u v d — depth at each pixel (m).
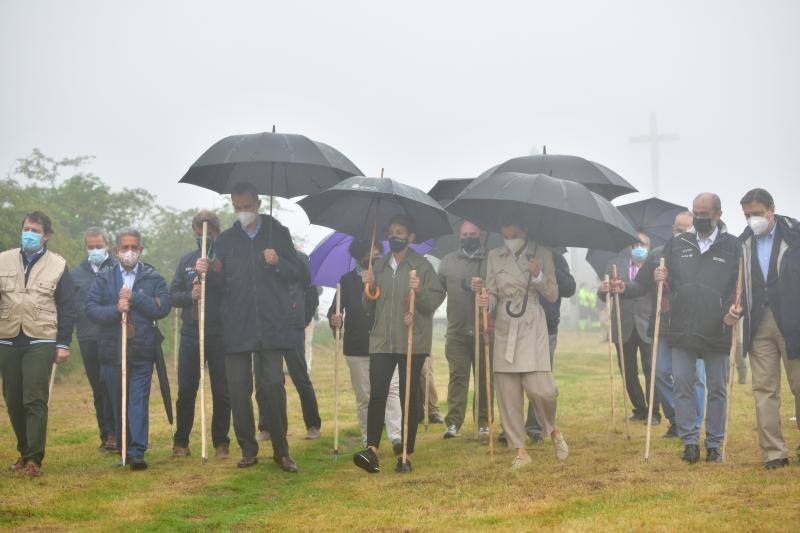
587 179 8.34
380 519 5.61
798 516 5.16
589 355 21.84
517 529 5.18
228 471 7.17
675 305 7.19
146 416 7.38
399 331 7.23
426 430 9.44
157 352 7.50
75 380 15.07
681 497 5.81
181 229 21.84
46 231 7.08
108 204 20.11
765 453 6.68
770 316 6.67
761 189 6.72
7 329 6.91
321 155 7.58
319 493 6.53
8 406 7.03
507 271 7.29
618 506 5.66
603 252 10.34
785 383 13.18
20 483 6.58
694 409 7.19
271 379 7.31
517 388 7.22
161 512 5.90
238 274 7.25
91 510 5.88
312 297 9.20
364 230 8.09
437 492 6.34
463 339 8.88
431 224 7.77
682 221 8.89
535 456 7.60
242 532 5.49
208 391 12.87
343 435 9.34
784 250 6.68
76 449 8.25
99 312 7.37
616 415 10.21
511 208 7.58
